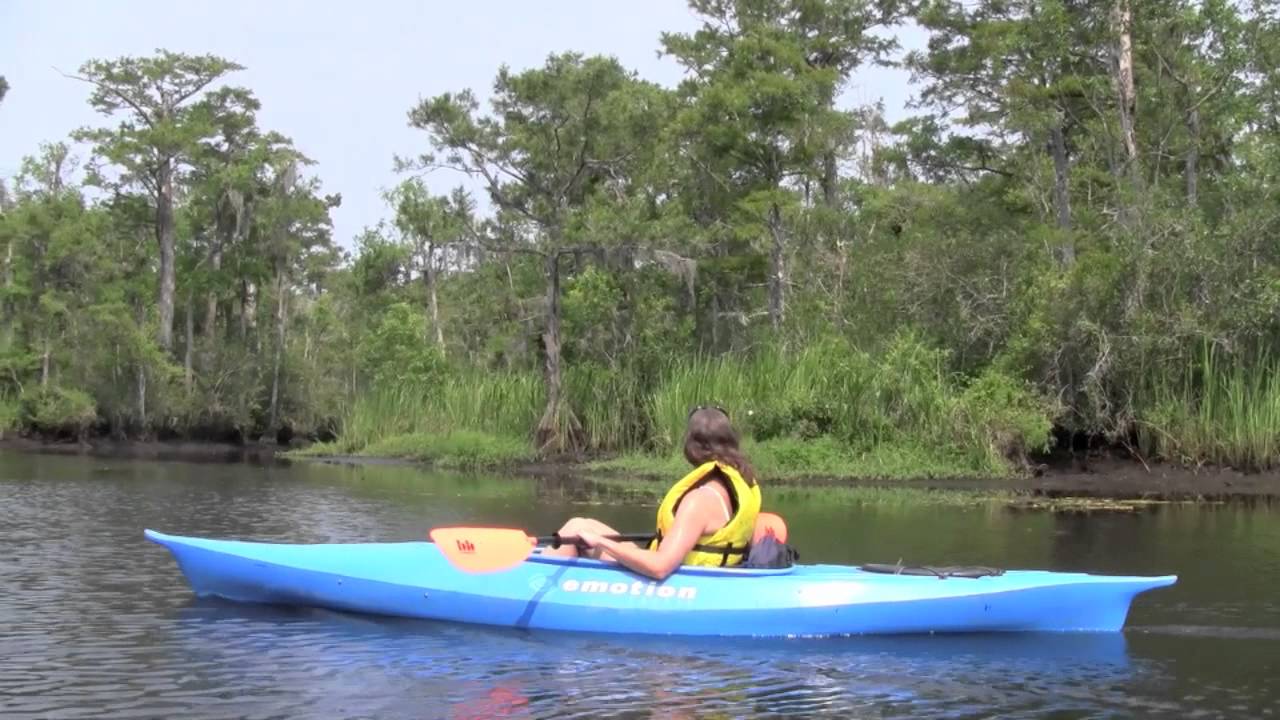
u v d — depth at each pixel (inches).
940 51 1180.5
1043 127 1070.4
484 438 1055.6
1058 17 1032.8
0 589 353.7
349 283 1905.8
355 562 319.9
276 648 279.7
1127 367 832.3
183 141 1615.4
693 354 1082.1
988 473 816.9
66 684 248.4
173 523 534.6
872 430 871.7
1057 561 419.5
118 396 1542.8
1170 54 1105.4
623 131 1045.8
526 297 1478.8
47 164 1852.9
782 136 1238.3
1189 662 275.4
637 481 837.2
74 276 1689.2
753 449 861.8
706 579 295.7
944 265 968.9
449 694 240.8
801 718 227.3
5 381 1644.9
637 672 259.3
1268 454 781.3
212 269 1686.8
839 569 310.7
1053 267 909.8
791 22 1332.4
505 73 1041.5
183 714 227.5
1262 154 922.7
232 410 1577.3
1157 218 866.8
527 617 300.5
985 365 936.9
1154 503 655.8
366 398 1291.8
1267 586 371.9
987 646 289.3
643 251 1018.1
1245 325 796.0
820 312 1078.4
